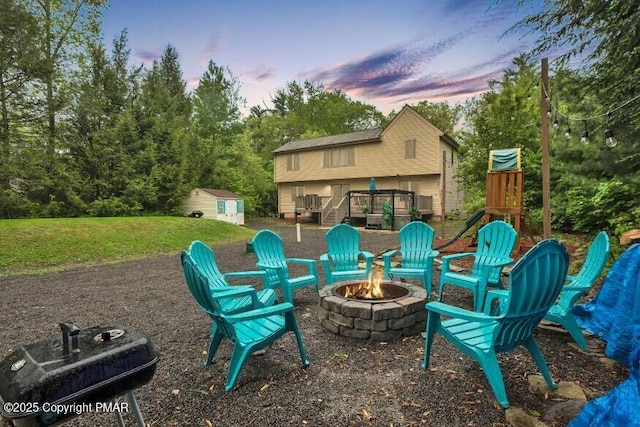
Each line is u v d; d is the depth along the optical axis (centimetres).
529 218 721
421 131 1747
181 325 359
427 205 1722
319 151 2062
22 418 101
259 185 2516
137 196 1642
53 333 348
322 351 281
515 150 686
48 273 661
